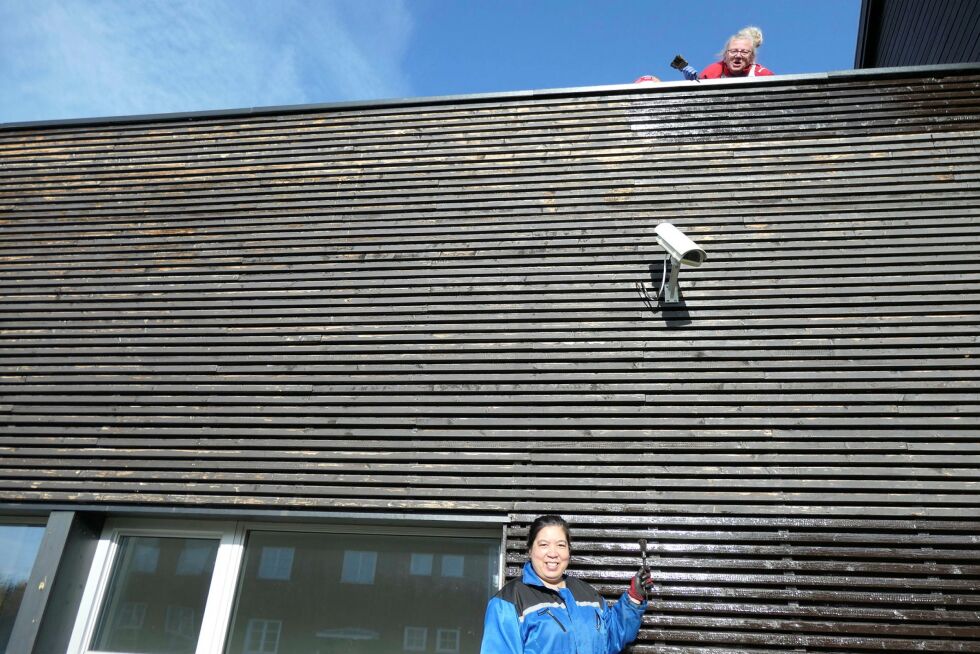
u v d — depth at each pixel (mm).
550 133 4805
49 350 4355
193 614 3691
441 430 3854
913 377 3766
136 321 4430
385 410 3945
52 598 3600
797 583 3311
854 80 4734
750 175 4488
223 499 3744
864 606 3246
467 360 4062
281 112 5176
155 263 4660
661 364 3918
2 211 5020
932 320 3910
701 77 5770
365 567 3730
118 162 5145
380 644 3539
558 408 3850
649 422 3756
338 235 4617
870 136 4535
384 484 3742
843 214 4293
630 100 4855
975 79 4633
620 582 3395
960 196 4273
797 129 4602
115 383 4203
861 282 4066
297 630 3605
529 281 4293
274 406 4035
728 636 3215
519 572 3441
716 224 4355
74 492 3844
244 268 4566
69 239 4848
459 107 5020
